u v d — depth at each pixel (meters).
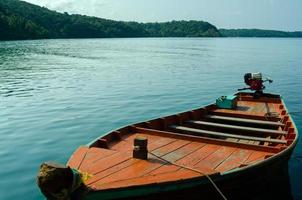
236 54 80.19
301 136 16.78
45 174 4.90
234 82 34.78
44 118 18.95
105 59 60.09
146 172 7.43
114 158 8.07
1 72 39.97
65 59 58.84
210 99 25.89
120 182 6.83
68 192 5.09
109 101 24.06
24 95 25.72
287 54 82.94
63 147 14.37
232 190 8.05
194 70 45.06
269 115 13.62
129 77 37.25
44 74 38.72
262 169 8.52
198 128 13.47
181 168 7.70
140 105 23.05
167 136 10.41
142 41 164.50
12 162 12.68
